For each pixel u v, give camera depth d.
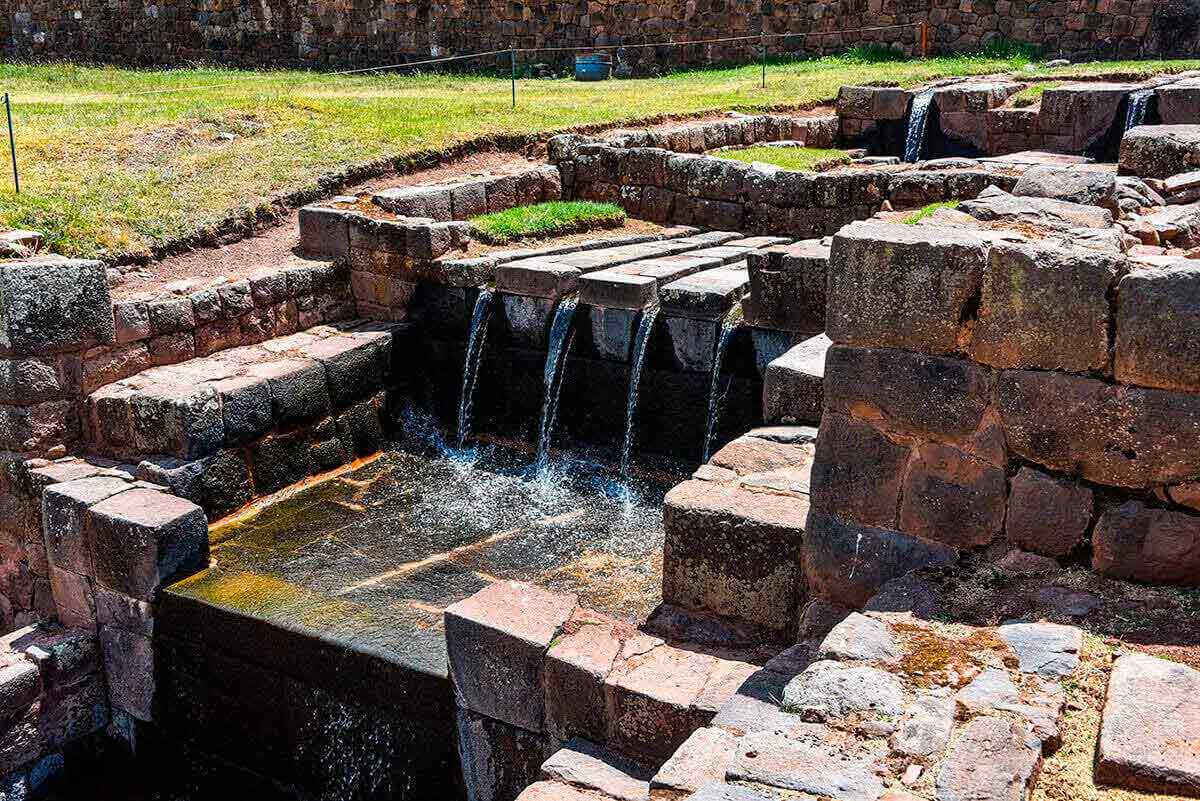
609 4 21.31
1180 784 3.05
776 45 20.23
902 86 14.58
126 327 8.30
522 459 9.16
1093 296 3.93
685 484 5.56
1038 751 3.21
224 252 10.05
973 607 4.02
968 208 5.31
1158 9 16.77
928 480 4.41
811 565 4.80
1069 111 11.81
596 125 13.17
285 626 6.42
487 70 22.48
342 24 23.78
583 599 6.84
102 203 10.03
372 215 10.14
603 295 8.58
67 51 26.91
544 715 5.14
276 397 8.40
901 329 4.31
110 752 7.75
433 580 7.14
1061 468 4.16
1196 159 7.63
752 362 8.06
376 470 9.06
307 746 6.56
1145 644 3.73
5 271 7.52
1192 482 3.93
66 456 8.12
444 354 9.66
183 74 21.38
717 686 4.76
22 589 8.29
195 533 7.22
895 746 3.26
